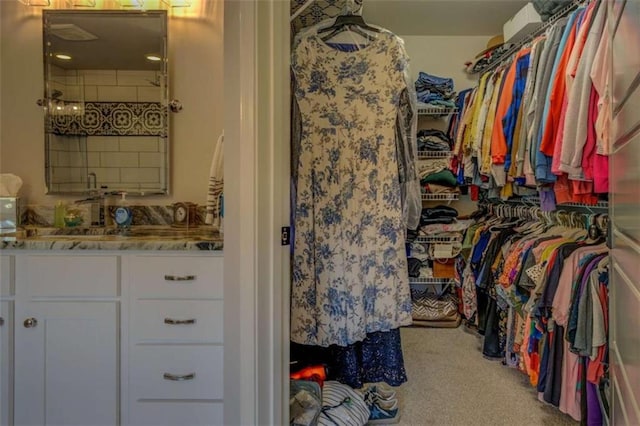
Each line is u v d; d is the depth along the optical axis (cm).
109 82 215
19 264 156
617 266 101
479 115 252
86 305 156
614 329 106
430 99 313
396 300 163
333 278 157
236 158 126
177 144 215
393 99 160
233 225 129
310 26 173
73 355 156
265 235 127
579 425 176
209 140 215
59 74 213
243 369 126
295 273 156
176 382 156
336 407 159
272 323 129
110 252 156
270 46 126
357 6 168
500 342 252
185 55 214
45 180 213
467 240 300
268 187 127
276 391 130
